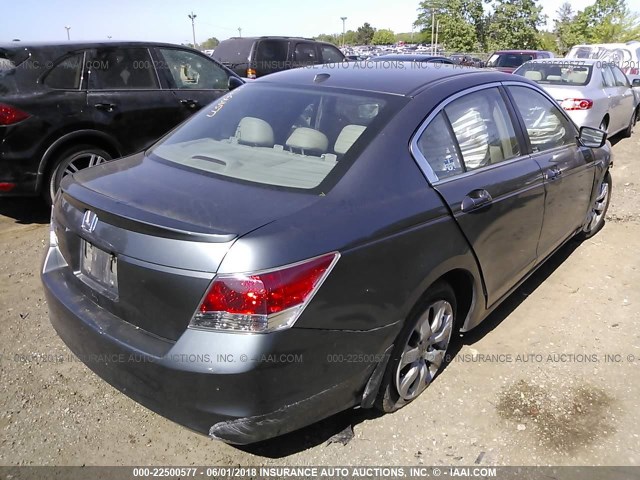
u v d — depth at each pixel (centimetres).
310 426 278
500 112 351
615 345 358
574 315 395
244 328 206
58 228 276
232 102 339
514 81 379
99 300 246
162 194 245
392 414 288
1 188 522
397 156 268
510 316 392
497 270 332
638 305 411
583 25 4788
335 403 241
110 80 586
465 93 323
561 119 432
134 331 230
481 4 4819
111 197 246
